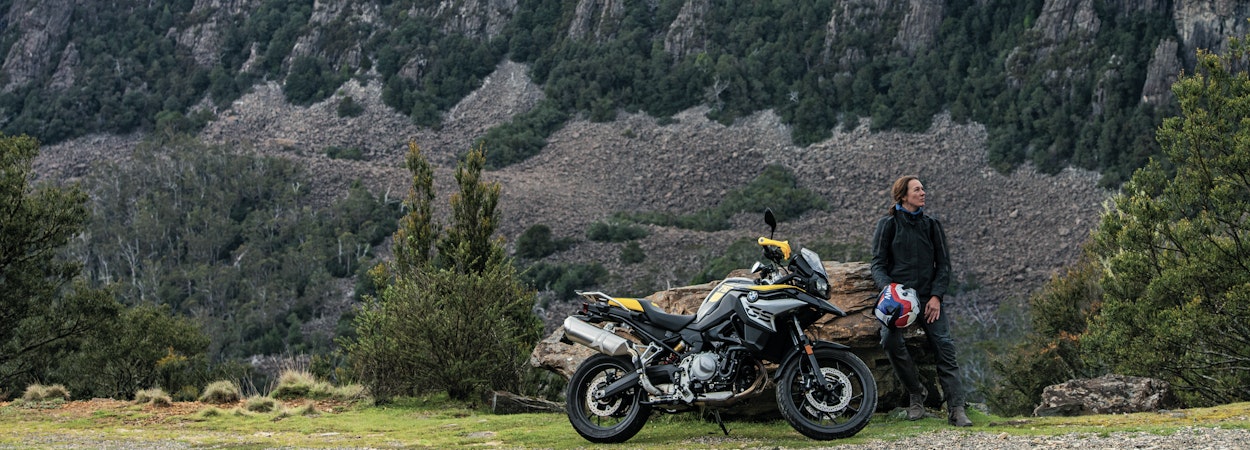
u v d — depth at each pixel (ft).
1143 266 56.70
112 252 438.81
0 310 59.88
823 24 641.81
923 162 528.63
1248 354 52.21
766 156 559.38
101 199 486.79
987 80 563.07
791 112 588.09
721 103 606.55
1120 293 60.03
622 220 474.49
